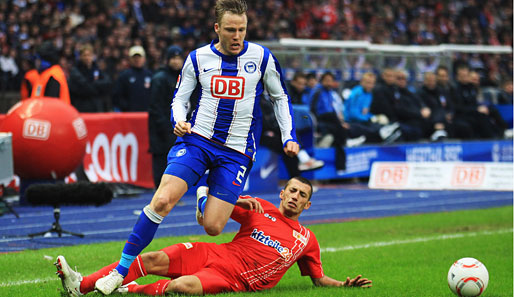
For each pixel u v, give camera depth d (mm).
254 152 20844
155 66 57500
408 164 51625
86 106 51156
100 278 18906
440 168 50375
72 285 18812
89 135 48750
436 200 51312
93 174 48844
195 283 19297
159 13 83250
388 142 62031
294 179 21125
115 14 79125
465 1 125938
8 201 45688
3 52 64000
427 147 64250
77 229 36375
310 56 62000
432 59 72750
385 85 63125
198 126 20250
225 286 19859
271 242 20562
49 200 32062
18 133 41312
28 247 30984
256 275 20391
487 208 47188
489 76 86125
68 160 42500
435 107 66500
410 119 64125
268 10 94250
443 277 24562
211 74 20062
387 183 52281
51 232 33906
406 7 115062
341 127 58219
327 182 60344
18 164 42312
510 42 122062
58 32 69312
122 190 49375
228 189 20078
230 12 19438
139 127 51312
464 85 72062
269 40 85625
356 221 40062
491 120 74938
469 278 20094
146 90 51719
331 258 28391
